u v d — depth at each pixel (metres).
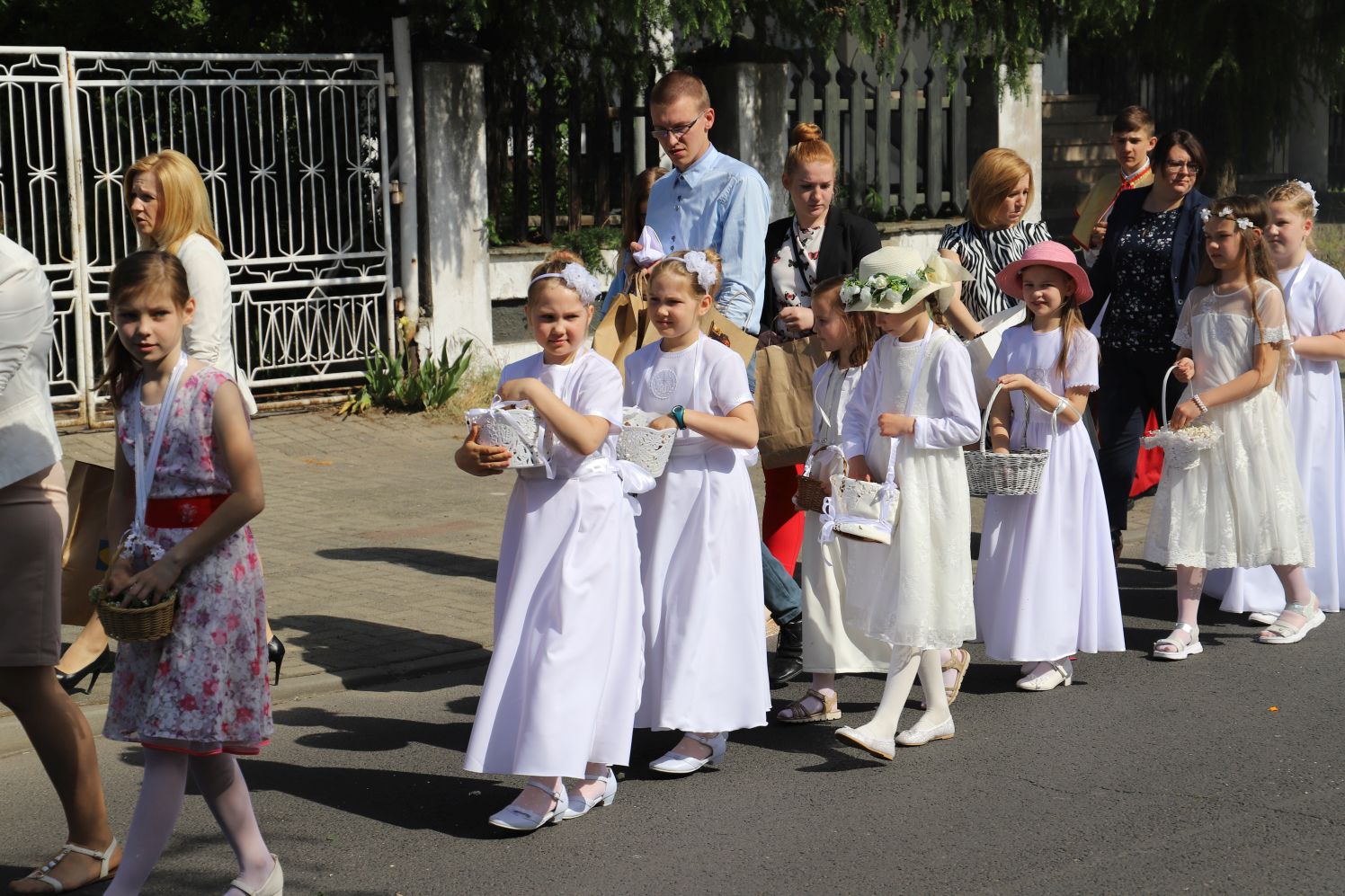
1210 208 6.56
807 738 5.46
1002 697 5.87
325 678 5.99
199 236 5.51
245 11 12.16
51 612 4.09
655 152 12.49
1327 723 5.40
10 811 4.76
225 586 3.79
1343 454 7.06
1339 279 6.95
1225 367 6.38
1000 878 4.13
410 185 11.38
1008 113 13.88
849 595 5.23
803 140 6.55
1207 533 6.32
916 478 5.11
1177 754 5.11
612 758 4.61
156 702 3.72
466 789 4.93
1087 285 6.00
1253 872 4.14
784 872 4.21
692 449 5.04
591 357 4.68
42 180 10.09
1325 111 19.69
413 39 11.48
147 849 3.79
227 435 3.78
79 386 10.26
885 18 11.55
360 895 4.09
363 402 11.22
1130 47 14.25
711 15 10.64
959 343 5.16
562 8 11.12
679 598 4.97
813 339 5.92
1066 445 5.92
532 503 4.58
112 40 11.96
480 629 6.68
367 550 7.99
